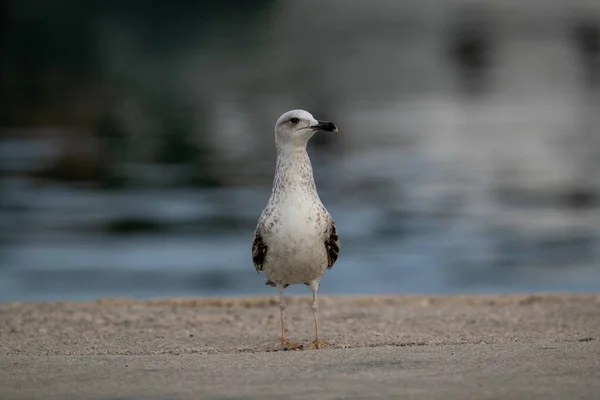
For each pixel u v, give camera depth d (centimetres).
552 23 7394
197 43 7062
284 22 8012
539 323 1070
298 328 1080
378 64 6159
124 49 6788
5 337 1031
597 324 1052
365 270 1942
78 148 3609
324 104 4703
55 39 6969
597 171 3106
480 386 641
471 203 2661
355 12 8469
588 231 2327
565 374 671
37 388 668
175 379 688
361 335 1012
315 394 630
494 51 6488
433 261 2023
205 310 1227
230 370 714
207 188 2911
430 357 744
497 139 3716
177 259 2056
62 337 1030
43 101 4819
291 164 920
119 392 653
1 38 6988
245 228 2383
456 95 4991
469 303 1271
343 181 2953
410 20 8025
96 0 8238
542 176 3038
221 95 4981
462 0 8631
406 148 3525
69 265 1998
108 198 2767
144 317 1163
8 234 2317
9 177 3088
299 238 901
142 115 4400
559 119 4178
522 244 2198
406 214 2523
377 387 644
